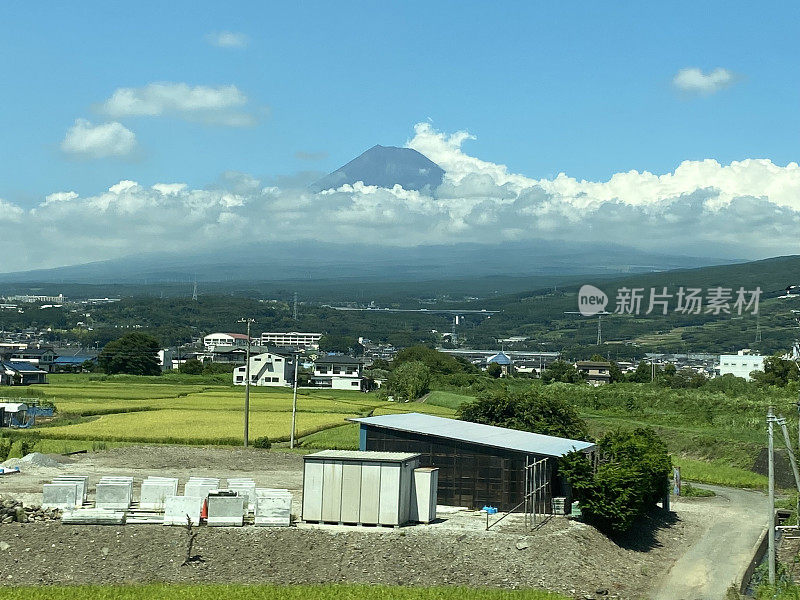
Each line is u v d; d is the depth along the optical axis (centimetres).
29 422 7962
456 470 4616
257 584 3366
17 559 3444
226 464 6053
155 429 7688
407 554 3644
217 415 8912
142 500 4047
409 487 4112
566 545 3903
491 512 4434
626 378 14425
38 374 13200
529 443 4806
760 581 3978
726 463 7488
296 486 5153
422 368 12638
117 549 3553
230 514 3819
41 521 3781
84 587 3186
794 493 6228
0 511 3778
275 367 15225
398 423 4994
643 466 4444
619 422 9194
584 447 4912
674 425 9081
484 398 7006
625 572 3888
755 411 9344
